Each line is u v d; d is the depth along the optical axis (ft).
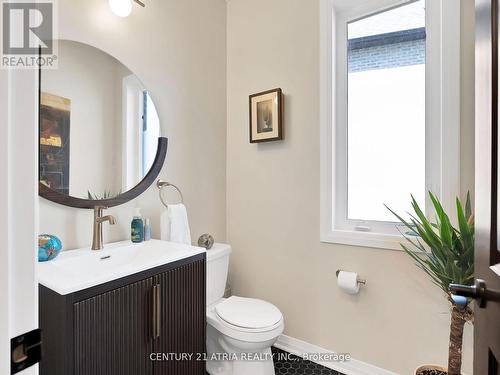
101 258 4.35
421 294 5.02
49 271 3.54
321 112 5.97
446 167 4.75
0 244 1.24
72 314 3.03
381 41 5.68
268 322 4.91
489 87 2.05
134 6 5.30
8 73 1.26
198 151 6.66
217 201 7.21
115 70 5.02
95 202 4.72
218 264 6.01
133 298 3.66
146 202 5.55
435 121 5.00
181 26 6.22
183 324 4.39
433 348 4.93
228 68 7.47
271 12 6.72
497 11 1.96
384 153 5.66
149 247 4.89
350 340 5.73
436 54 4.97
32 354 1.35
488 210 2.05
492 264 1.97
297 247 6.39
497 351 1.83
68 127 4.45
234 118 7.38
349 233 5.70
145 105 5.50
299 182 6.33
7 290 1.27
